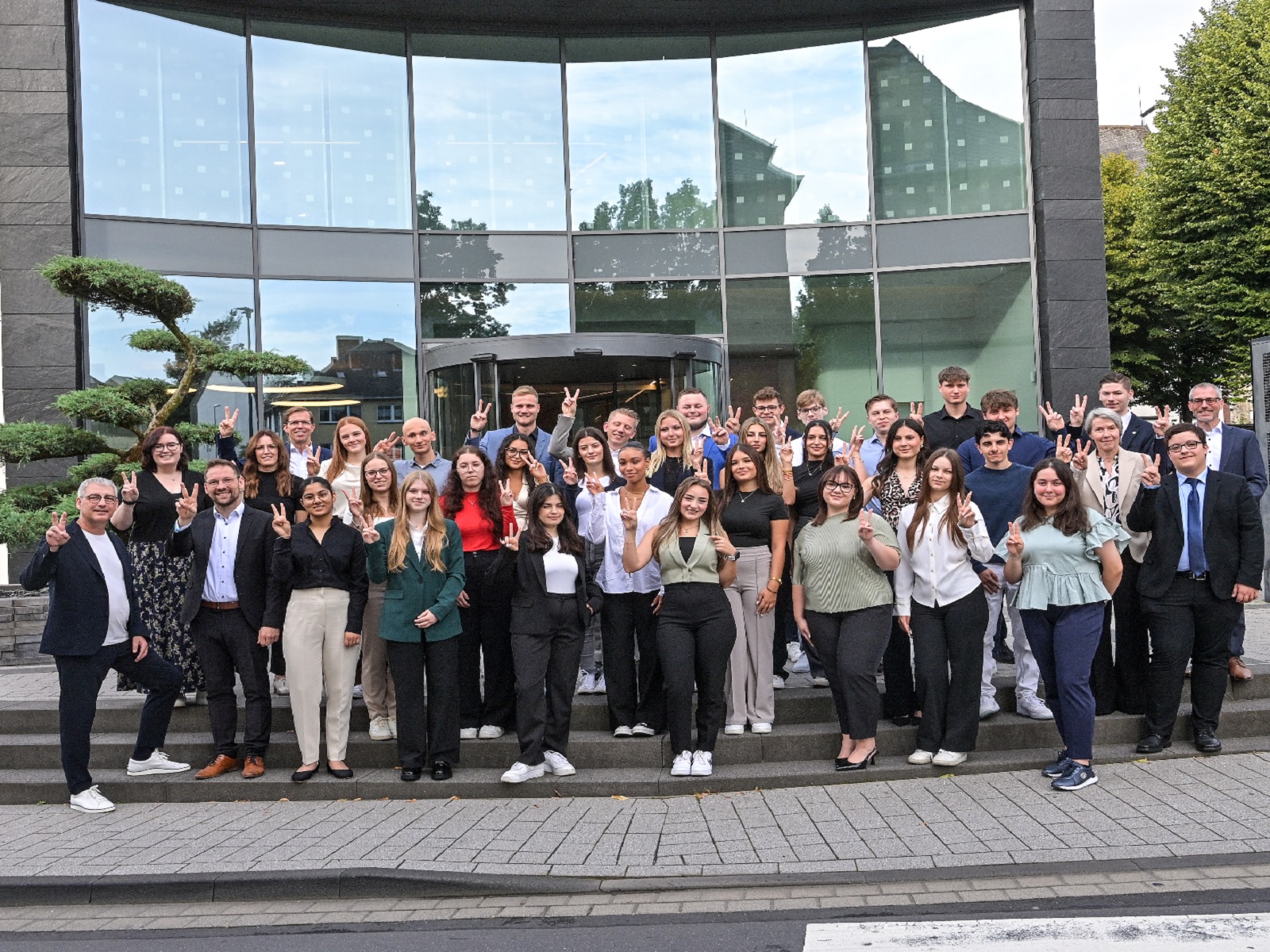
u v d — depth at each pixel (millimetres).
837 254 15242
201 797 6660
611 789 6480
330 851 5508
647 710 7059
